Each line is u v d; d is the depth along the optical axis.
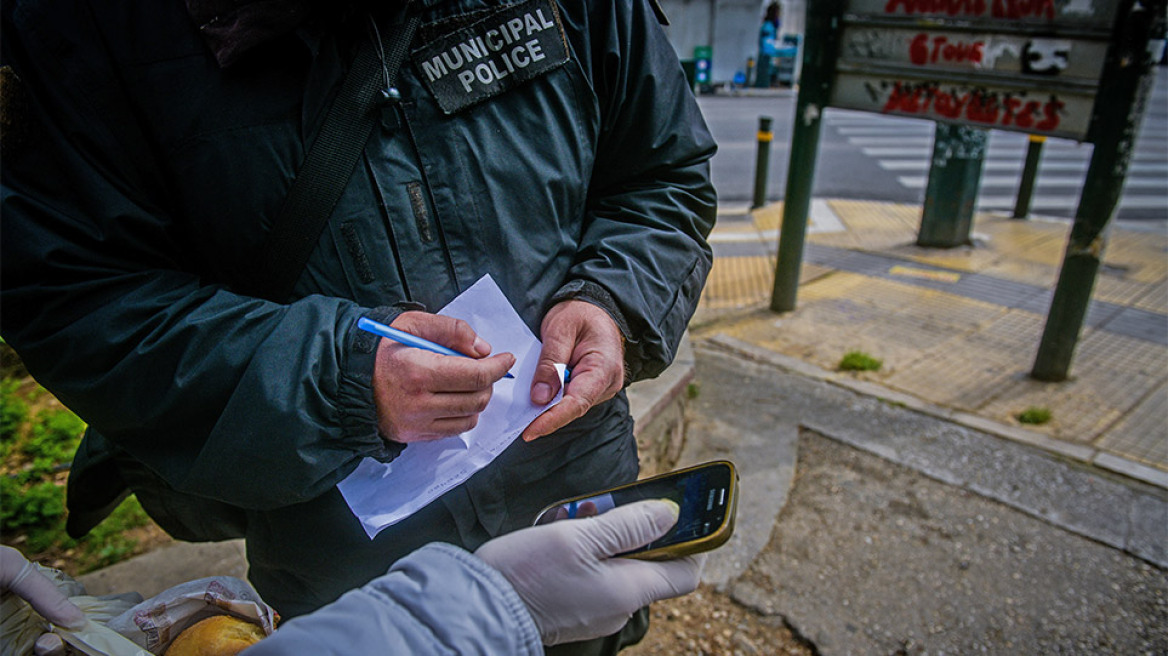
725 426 3.05
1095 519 2.49
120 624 1.04
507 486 1.16
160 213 0.99
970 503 2.58
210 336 0.92
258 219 0.98
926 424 3.06
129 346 0.91
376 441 0.95
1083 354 3.69
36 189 0.89
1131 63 2.85
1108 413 3.13
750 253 5.49
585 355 1.07
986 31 3.26
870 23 3.60
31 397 2.88
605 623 0.76
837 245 5.56
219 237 1.00
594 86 1.18
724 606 2.16
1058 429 3.02
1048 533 2.43
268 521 1.12
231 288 1.05
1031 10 3.10
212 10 0.90
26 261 0.88
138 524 2.29
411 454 1.03
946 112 3.50
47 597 0.90
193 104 0.94
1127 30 2.83
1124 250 5.24
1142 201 7.07
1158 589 2.20
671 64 1.28
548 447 1.19
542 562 0.74
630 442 1.38
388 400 0.93
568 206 1.17
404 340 0.91
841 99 3.83
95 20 0.91
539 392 1.04
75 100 0.90
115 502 1.40
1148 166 8.52
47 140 0.89
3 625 0.89
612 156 1.27
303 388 0.91
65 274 0.90
